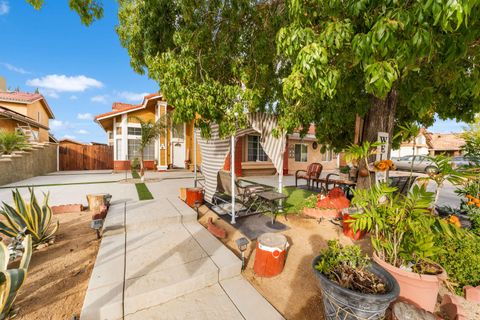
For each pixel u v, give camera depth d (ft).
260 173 40.37
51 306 6.66
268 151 15.78
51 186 25.13
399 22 4.82
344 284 5.88
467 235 7.81
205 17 10.38
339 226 14.33
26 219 9.55
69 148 45.37
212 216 15.79
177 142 46.50
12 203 17.25
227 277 8.61
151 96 40.01
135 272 8.02
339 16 6.34
